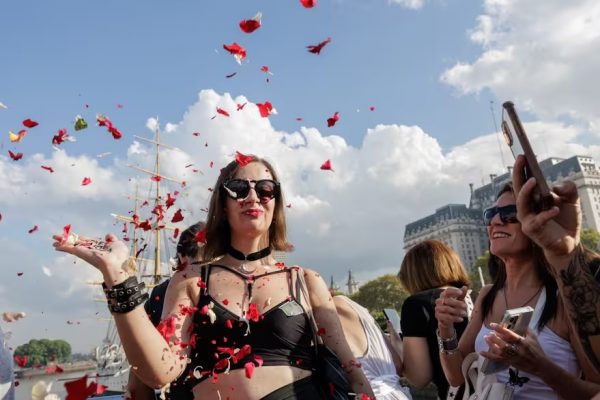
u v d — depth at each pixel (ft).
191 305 7.30
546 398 7.52
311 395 6.90
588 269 5.46
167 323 6.66
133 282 5.69
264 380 6.65
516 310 6.76
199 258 8.45
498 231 9.02
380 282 221.25
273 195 8.17
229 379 6.65
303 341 7.26
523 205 5.46
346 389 7.35
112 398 14.82
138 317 5.64
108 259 5.55
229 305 7.16
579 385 6.70
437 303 9.32
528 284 8.77
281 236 8.75
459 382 9.37
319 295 7.97
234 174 8.32
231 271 7.65
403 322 11.37
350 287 346.74
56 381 4.91
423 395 38.88
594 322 5.33
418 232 489.67
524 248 8.74
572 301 5.48
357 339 10.82
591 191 372.99
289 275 7.86
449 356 9.23
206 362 6.91
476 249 445.37
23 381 5.60
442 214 464.65
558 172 395.55
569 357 7.60
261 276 7.64
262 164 8.57
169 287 7.60
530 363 6.69
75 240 5.64
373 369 10.53
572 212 5.51
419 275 11.87
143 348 5.64
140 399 8.07
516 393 7.72
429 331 10.93
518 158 5.68
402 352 12.28
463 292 9.16
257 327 7.00
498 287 9.59
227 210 8.23
